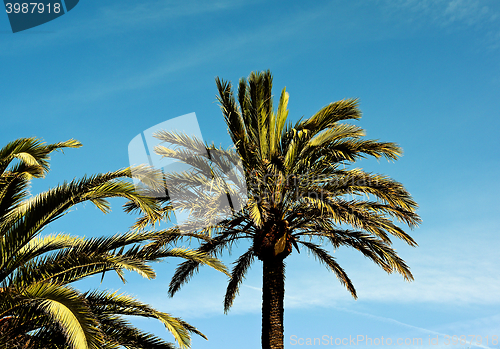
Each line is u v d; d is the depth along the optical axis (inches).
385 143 454.3
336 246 504.4
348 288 556.1
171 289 546.3
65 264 289.4
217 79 481.4
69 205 294.0
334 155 464.4
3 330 270.5
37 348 275.6
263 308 472.4
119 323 319.0
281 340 458.0
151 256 312.3
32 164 271.4
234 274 564.1
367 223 420.5
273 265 476.7
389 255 481.1
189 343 297.1
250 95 474.0
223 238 503.2
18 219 297.1
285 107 501.7
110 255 287.9
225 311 559.5
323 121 496.4
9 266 291.1
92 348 227.1
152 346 326.0
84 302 251.1
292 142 469.4
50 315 233.8
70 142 307.4
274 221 467.5
